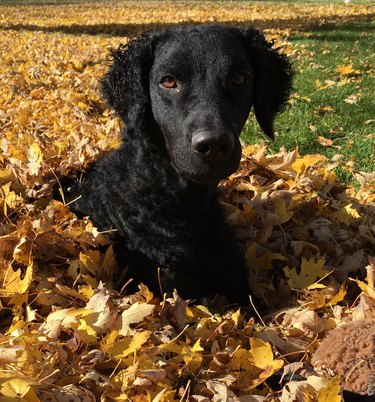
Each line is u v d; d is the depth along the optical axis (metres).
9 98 1.44
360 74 1.86
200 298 0.64
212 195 0.64
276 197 0.81
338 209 0.82
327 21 3.54
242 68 0.61
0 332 0.55
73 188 0.73
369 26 3.14
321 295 0.62
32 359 0.45
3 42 2.82
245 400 0.46
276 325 0.59
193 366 0.50
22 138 0.94
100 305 0.53
